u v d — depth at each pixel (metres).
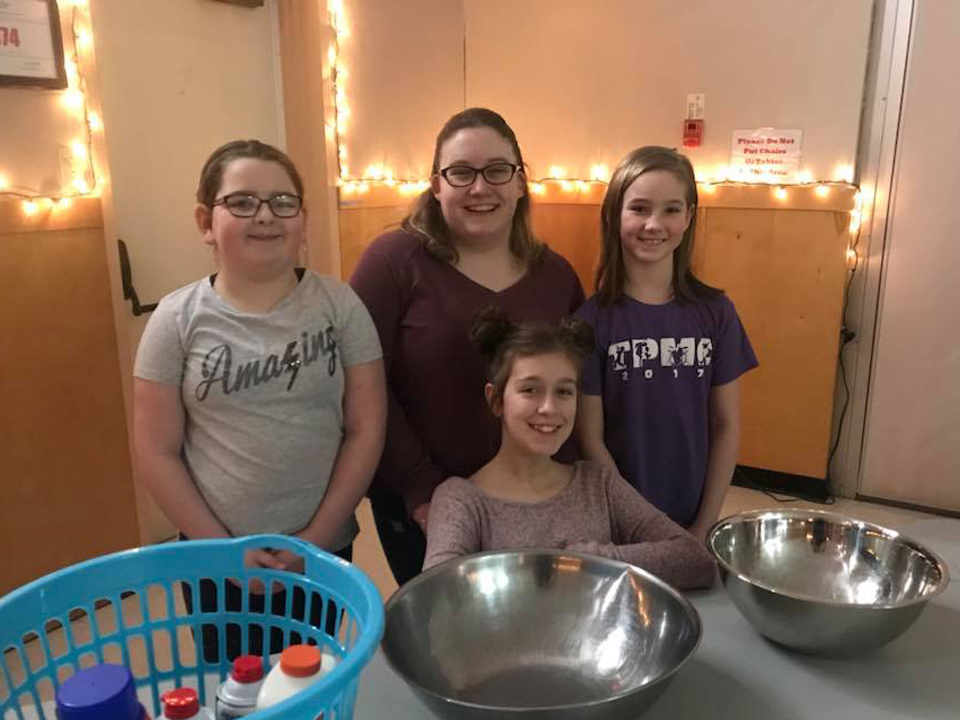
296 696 0.62
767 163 3.01
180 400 1.28
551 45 3.41
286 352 1.27
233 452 1.26
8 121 1.96
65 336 2.14
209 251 2.63
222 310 1.26
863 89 2.79
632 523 1.30
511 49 3.51
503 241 1.50
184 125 2.50
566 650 1.00
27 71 1.97
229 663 0.93
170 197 2.48
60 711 0.66
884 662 0.98
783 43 2.91
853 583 1.12
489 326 1.34
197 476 1.29
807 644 0.96
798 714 0.88
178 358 1.26
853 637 0.93
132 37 2.31
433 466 1.48
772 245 3.04
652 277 1.58
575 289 1.61
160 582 0.90
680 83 3.15
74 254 2.14
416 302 1.45
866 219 2.88
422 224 1.48
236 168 1.23
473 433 1.48
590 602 1.03
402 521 1.56
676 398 1.56
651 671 0.94
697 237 3.18
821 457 3.09
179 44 2.45
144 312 2.42
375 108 3.06
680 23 3.10
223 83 2.62
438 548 1.18
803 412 3.09
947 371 2.86
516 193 1.45
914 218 2.80
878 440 3.03
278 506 1.29
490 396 1.35
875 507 3.04
